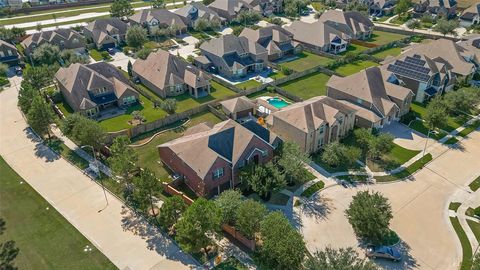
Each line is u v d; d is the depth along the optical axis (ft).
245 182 191.11
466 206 190.60
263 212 160.66
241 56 360.69
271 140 215.72
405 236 172.55
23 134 255.70
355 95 269.64
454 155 232.94
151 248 165.99
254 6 560.61
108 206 190.70
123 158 185.16
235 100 275.39
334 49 418.31
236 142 201.87
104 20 442.50
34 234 173.27
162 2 595.47
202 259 159.94
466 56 333.83
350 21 458.50
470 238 171.01
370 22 475.31
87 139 216.33
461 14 519.19
